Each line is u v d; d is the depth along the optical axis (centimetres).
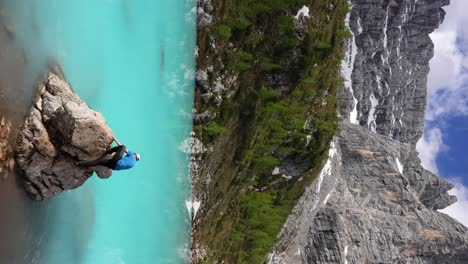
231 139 5122
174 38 4169
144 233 3822
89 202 2934
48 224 2431
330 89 6844
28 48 2153
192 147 4572
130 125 3509
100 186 3095
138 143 3644
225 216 5472
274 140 5762
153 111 3897
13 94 2003
